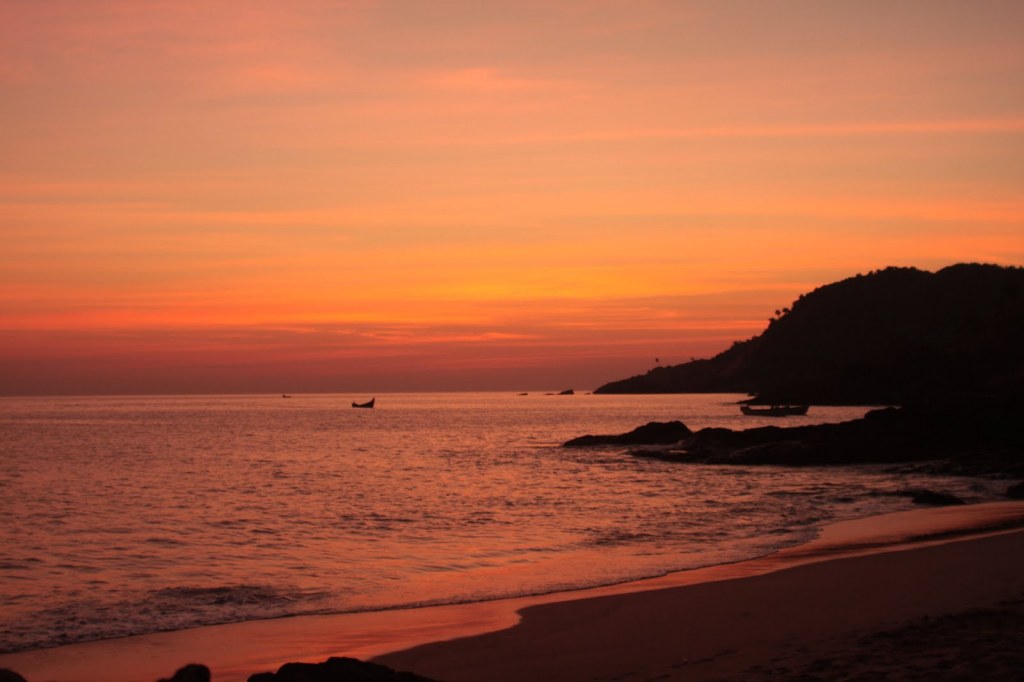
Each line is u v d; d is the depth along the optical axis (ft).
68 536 82.53
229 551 73.26
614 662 36.37
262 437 298.15
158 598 53.83
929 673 28.73
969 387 401.29
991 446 174.70
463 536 81.61
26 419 487.20
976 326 574.97
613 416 550.36
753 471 161.79
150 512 101.81
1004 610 37.58
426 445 255.29
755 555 65.67
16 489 130.11
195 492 125.90
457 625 45.14
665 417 522.47
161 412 648.38
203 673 25.98
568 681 34.01
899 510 94.79
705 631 40.60
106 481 143.43
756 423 423.23
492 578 59.21
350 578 60.34
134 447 239.91
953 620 36.32
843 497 110.63
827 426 195.42
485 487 133.28
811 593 47.73
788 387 646.33
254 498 117.60
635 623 43.27
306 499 116.37
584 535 81.15
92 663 39.78
